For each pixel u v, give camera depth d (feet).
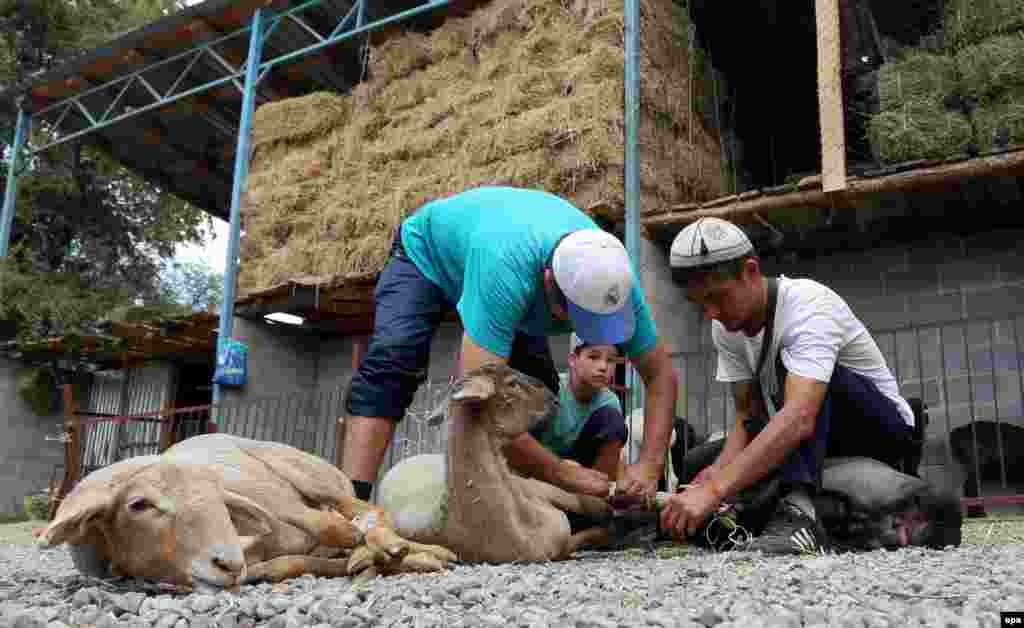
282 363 40.42
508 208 11.13
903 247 27.84
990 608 5.68
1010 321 25.63
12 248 60.13
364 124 36.11
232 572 7.23
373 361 12.16
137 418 36.09
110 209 70.54
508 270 10.27
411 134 34.37
